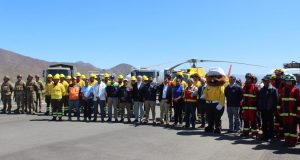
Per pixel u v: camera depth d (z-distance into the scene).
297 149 10.59
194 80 17.42
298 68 16.78
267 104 11.95
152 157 9.19
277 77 12.83
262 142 11.80
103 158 8.97
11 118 17.98
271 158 9.25
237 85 13.70
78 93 17.25
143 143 11.16
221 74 13.88
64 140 11.45
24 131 13.39
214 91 13.85
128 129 14.32
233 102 13.64
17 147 10.19
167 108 15.80
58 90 17.06
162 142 11.41
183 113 17.28
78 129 14.12
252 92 12.85
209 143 11.41
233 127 13.92
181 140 11.88
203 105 15.03
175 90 15.66
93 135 12.59
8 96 20.69
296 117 11.08
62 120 17.30
